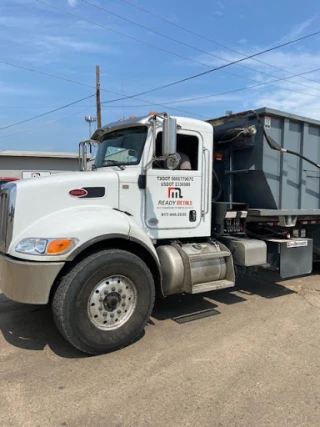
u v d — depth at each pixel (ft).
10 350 13.19
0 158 86.53
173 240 16.31
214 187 19.12
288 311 17.26
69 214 13.35
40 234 12.48
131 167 15.20
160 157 14.73
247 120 18.56
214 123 20.72
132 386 10.68
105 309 12.82
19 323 15.79
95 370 11.65
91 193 14.11
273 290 20.93
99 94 77.87
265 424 8.96
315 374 11.37
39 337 14.32
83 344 12.30
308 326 15.35
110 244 13.76
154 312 17.15
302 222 21.36
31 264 11.90
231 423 9.00
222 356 12.58
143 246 13.76
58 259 12.00
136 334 13.39
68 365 12.01
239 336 14.30
